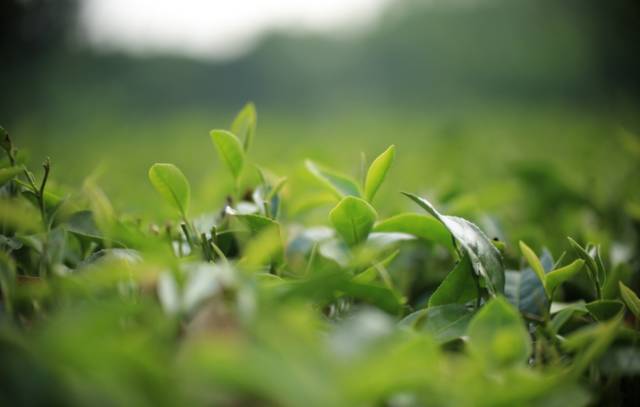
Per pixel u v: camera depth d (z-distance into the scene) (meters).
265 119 4.75
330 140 2.55
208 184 0.87
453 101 5.80
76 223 0.61
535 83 6.59
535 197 1.09
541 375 0.52
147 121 4.75
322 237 0.66
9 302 0.53
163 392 0.46
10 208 0.56
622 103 3.78
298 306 0.54
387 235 0.61
